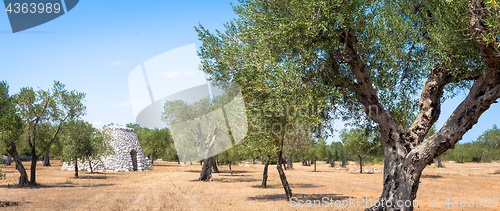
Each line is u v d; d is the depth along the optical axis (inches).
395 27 360.2
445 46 326.3
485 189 849.5
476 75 347.6
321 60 378.6
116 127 1942.7
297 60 362.3
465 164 2864.2
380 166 2738.7
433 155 348.2
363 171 1879.9
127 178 1249.4
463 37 310.3
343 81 390.3
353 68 381.1
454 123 337.4
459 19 306.7
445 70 362.9
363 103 392.8
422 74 407.2
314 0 328.5
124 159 1861.5
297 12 341.7
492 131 2605.8
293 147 539.8
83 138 1235.9
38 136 944.9
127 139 1958.7
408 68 406.0
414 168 355.3
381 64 390.0
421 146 355.6
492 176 1411.2
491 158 2677.2
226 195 666.8
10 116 689.0
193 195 668.7
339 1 336.5
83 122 1197.1
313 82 375.6
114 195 669.3
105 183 1016.2
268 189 798.5
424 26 373.4
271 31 384.5
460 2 292.7
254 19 432.5
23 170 871.1
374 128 452.1
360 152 1737.2
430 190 792.9
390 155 381.1
